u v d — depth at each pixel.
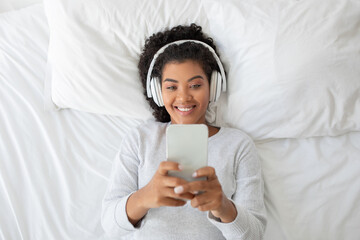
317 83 0.86
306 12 0.88
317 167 0.92
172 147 0.60
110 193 0.82
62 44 1.03
